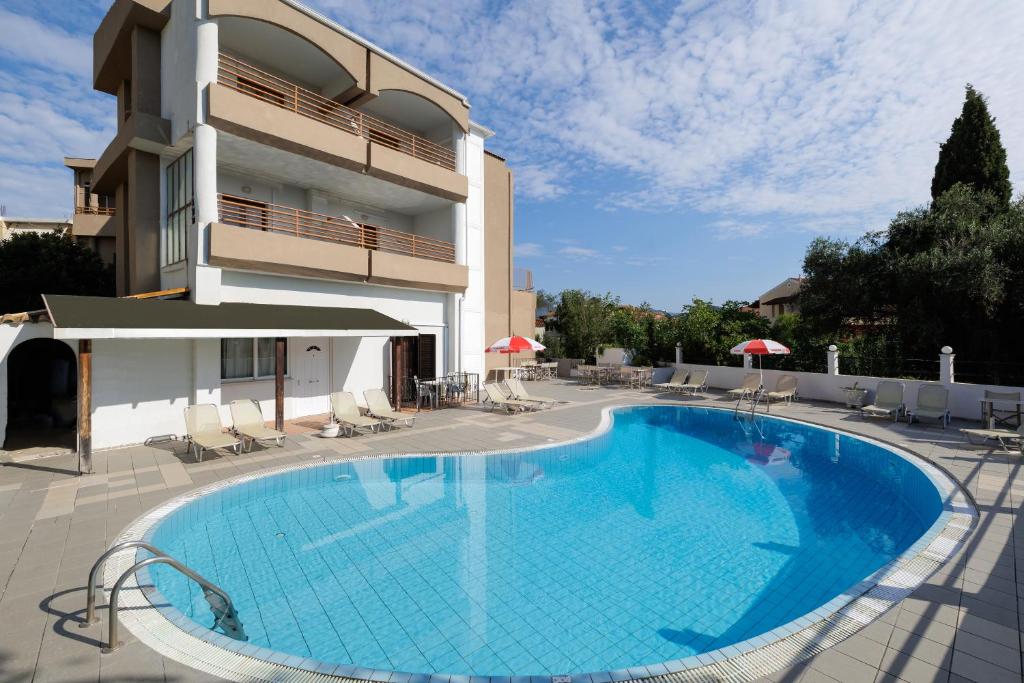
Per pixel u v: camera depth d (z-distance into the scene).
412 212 21.08
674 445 13.62
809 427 15.31
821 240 22.25
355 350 17.36
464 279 19.69
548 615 5.55
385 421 13.91
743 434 15.04
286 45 15.23
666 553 7.10
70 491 8.59
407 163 17.19
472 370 21.06
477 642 5.07
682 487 10.04
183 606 5.51
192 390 12.75
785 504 9.10
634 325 32.28
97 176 17.48
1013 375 17.41
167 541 7.23
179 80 13.26
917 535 7.77
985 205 19.45
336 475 10.41
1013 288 16.75
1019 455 11.09
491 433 13.90
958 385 15.51
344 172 15.87
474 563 6.75
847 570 6.65
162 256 14.46
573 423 15.53
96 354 11.28
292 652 4.88
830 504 9.10
